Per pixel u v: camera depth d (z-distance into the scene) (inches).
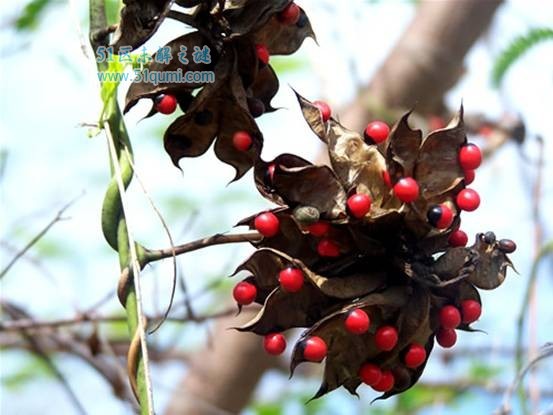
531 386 28.1
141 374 21.5
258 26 21.7
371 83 32.9
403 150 21.2
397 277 21.3
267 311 21.3
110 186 22.2
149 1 21.5
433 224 21.0
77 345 31.1
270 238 21.4
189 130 22.1
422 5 33.4
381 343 21.1
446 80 32.9
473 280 21.5
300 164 21.1
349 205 20.9
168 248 22.0
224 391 32.4
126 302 21.8
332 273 21.3
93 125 22.5
